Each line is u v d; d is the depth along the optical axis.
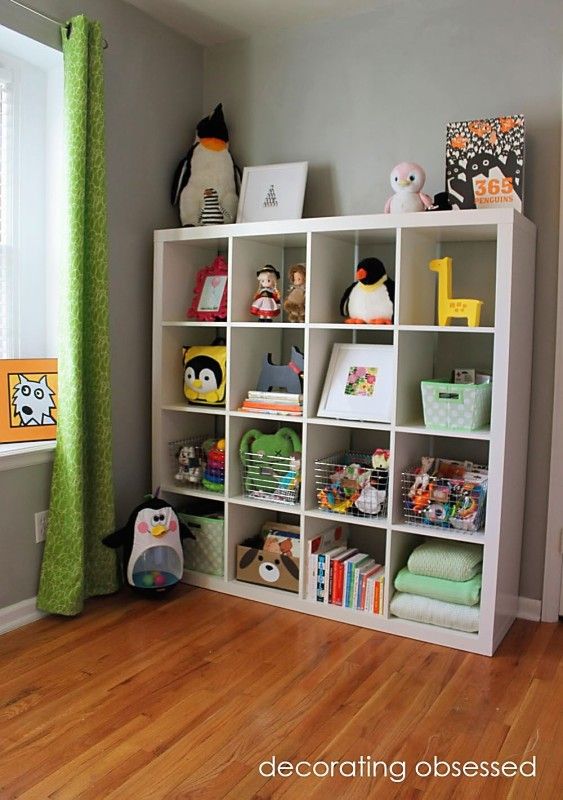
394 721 2.04
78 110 2.57
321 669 2.33
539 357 2.72
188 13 3.02
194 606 2.83
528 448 2.76
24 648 2.45
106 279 2.73
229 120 3.32
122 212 2.97
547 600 2.76
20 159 2.78
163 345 3.05
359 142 3.01
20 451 2.59
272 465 2.90
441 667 2.36
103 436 2.77
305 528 2.77
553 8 2.63
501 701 2.15
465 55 2.79
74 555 2.67
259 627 2.64
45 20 2.59
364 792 1.74
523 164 2.57
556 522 2.72
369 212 3.00
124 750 1.89
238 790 1.74
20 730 1.97
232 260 2.87
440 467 2.71
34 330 2.89
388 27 2.93
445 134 2.84
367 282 2.67
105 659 2.38
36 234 2.87
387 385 2.66
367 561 2.80
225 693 2.17
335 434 2.96
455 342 2.85
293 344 3.21
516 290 2.44
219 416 3.37
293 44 3.14
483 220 2.39
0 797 1.70
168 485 3.12
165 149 3.17
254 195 3.13
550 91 2.65
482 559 2.58
